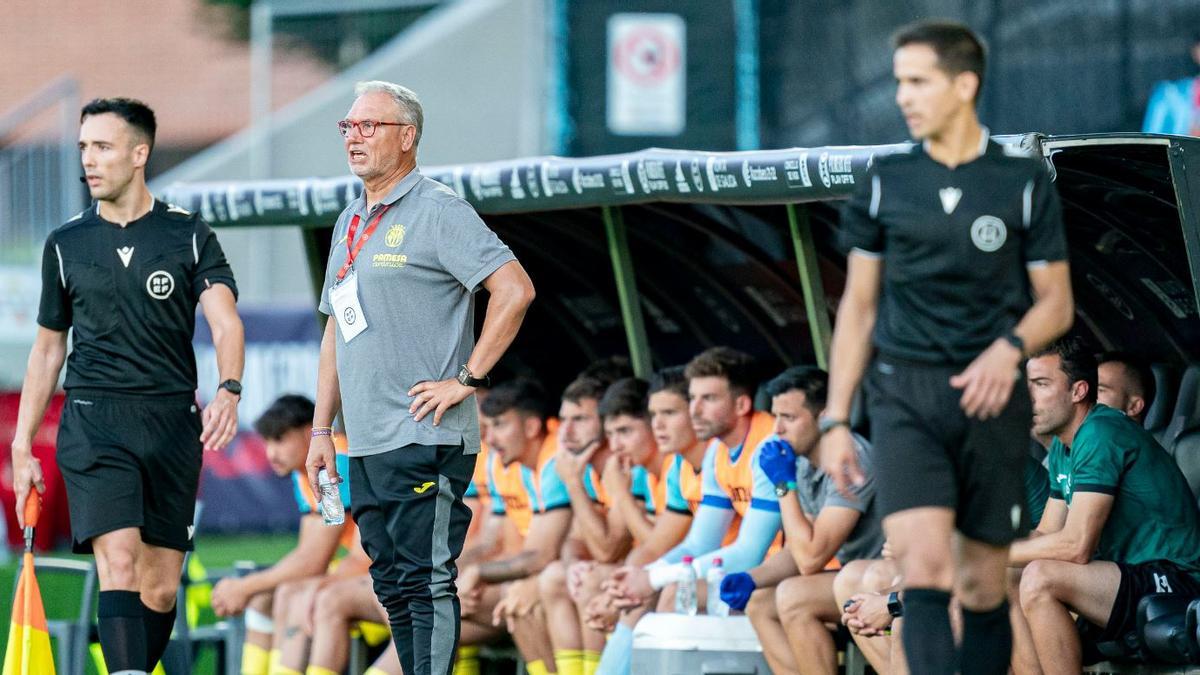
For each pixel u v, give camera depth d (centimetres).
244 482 4906
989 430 1339
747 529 2038
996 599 1395
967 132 1341
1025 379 1377
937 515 1334
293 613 2314
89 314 1864
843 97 4859
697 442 2136
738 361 2078
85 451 1839
